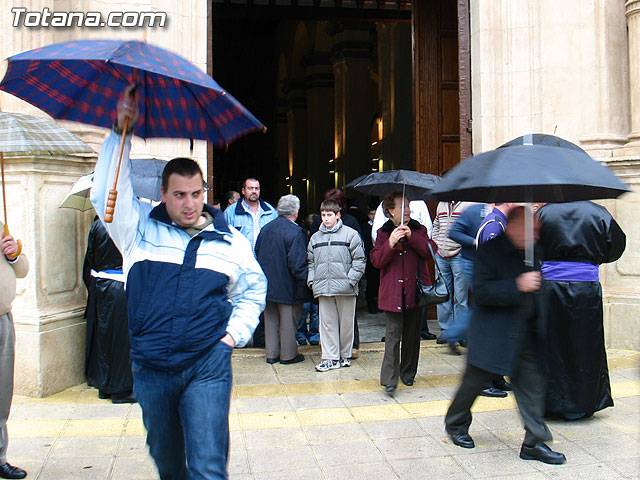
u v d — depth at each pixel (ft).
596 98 22.94
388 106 52.08
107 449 13.78
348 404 16.80
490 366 12.73
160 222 9.02
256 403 16.92
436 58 29.81
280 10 39.93
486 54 23.76
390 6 40.06
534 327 12.82
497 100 23.81
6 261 11.75
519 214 12.69
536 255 13.32
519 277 12.54
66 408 16.63
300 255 20.40
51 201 18.21
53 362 17.89
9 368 11.73
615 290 22.47
